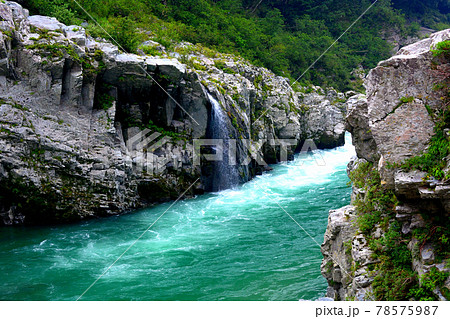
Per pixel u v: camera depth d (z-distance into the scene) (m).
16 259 12.83
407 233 7.34
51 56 15.73
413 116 6.94
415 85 6.94
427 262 6.67
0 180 15.10
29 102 15.58
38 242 14.29
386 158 7.07
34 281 11.33
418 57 6.91
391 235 7.47
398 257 7.29
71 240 14.50
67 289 10.85
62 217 16.27
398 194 7.29
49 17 18.30
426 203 7.02
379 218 8.12
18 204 15.67
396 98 7.02
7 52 15.07
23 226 15.86
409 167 6.82
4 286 11.02
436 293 6.35
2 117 15.03
